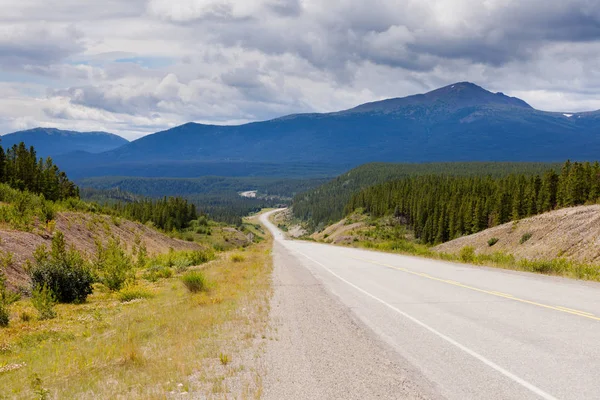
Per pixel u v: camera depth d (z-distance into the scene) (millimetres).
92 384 7059
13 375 8516
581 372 6340
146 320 13023
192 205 123188
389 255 34375
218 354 8125
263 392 6086
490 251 51375
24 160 61969
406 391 5938
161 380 6922
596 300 11797
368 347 8117
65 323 14047
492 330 8898
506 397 5621
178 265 32656
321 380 6457
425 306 11805
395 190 139125
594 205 46031
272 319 10953
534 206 85812
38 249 19375
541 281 15891
